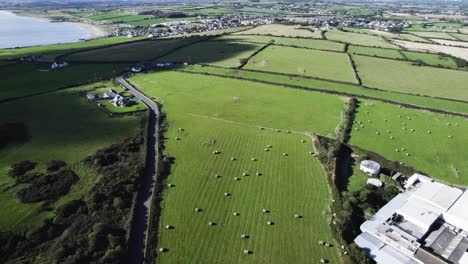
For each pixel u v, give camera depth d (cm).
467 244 5484
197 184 7188
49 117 10325
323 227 6041
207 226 5972
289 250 5519
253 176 7569
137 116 10650
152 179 7375
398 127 10544
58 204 6397
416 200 6406
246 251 5431
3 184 6912
